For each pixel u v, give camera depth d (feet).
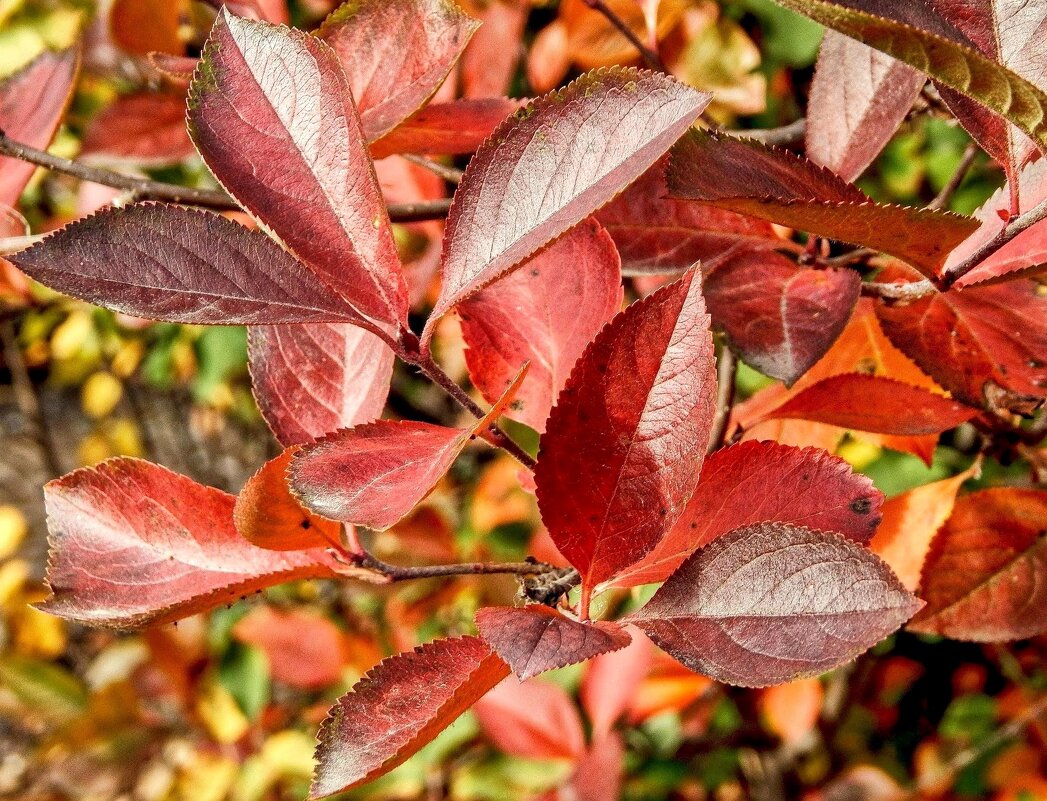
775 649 0.74
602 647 0.70
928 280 0.85
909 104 0.96
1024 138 0.79
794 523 0.83
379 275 0.75
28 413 3.40
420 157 1.23
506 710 1.70
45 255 0.72
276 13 1.30
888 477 1.61
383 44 0.94
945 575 1.03
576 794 1.54
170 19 1.42
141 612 0.86
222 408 3.32
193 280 0.74
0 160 1.20
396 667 0.77
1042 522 1.02
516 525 1.98
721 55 1.46
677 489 0.76
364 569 0.88
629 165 0.70
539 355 0.90
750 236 0.98
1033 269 0.79
